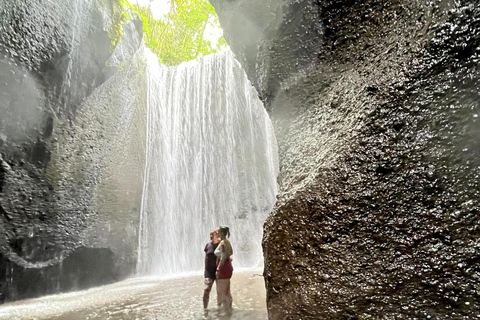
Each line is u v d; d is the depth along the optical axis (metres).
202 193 14.12
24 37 6.23
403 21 2.63
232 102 15.66
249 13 4.45
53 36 6.78
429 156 1.98
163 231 11.93
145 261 10.53
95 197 8.61
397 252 1.85
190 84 15.26
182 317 4.47
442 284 1.61
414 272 1.73
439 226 1.77
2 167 6.24
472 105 1.89
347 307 1.81
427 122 2.07
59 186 7.45
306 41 3.79
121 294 6.68
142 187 10.81
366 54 2.97
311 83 3.63
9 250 6.31
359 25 3.17
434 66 2.15
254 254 13.88
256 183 15.12
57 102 7.31
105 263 8.59
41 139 6.98
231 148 15.20
